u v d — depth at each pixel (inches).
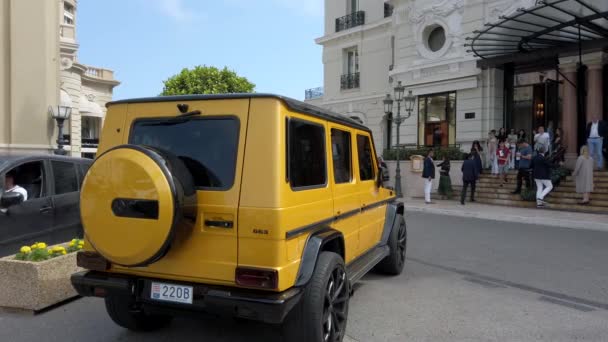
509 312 202.1
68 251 220.1
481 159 731.4
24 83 554.3
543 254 323.3
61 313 197.5
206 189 138.7
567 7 579.5
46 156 260.4
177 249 139.1
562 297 224.7
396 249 256.1
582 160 540.4
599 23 589.3
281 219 131.2
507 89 747.4
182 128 147.6
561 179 606.2
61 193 260.8
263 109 138.3
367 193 215.6
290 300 130.9
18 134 549.0
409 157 779.4
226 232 135.1
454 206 605.3
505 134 693.3
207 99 144.9
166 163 132.4
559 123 715.4
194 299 137.3
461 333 177.5
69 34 1277.1
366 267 197.9
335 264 153.7
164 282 141.2
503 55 702.5
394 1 881.5
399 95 721.6
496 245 356.5
